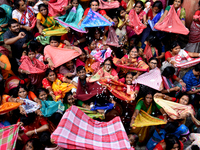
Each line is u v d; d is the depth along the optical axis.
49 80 3.58
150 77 3.55
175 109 3.36
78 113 2.80
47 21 4.06
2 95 3.27
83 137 2.58
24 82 3.54
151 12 4.25
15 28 3.62
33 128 3.27
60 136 2.39
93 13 4.03
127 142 2.55
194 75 3.62
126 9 4.43
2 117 3.19
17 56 3.93
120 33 4.21
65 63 3.77
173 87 3.64
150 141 3.49
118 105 3.71
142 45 4.07
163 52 4.12
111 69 3.68
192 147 3.04
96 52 3.92
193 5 4.12
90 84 3.44
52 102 3.34
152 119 3.32
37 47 3.84
